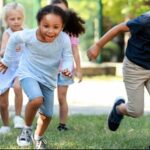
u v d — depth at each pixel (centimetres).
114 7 2119
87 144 712
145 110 1188
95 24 2055
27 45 648
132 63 671
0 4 1884
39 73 648
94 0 2066
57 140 745
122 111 734
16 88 835
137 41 667
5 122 838
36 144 664
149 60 666
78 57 859
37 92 627
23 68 651
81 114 1088
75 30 854
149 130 856
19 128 843
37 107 631
